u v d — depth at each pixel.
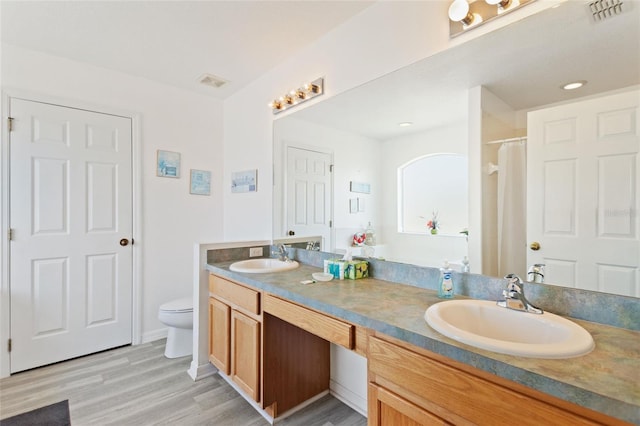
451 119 1.50
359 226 1.93
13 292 2.21
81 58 2.41
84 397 1.96
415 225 1.64
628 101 1.04
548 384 0.71
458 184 1.48
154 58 2.40
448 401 0.89
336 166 2.05
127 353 2.57
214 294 2.19
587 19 1.11
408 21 1.62
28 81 2.26
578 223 1.13
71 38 2.12
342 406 1.93
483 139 1.39
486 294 1.35
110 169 2.62
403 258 1.70
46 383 2.11
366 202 1.88
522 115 1.27
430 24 1.53
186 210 3.04
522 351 0.80
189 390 2.06
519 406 0.76
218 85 2.91
